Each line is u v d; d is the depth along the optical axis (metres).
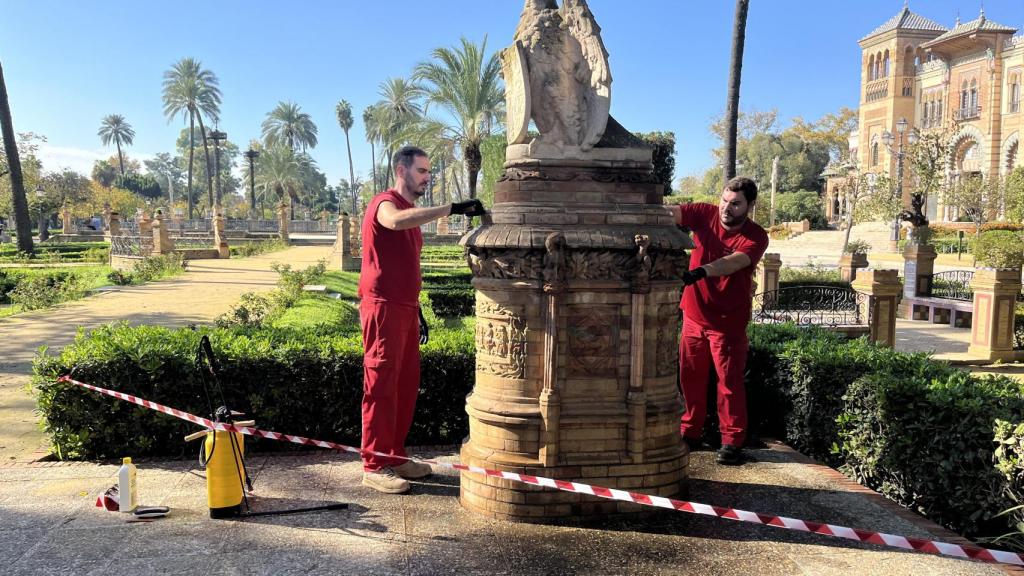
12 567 2.93
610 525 3.51
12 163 26.91
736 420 4.51
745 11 13.44
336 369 4.93
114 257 26.78
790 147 62.31
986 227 32.34
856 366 4.68
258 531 3.36
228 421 3.61
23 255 26.84
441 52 25.50
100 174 92.69
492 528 3.44
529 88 3.57
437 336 5.55
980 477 3.51
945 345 12.48
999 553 2.59
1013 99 40.53
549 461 3.51
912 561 3.12
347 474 4.27
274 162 67.44
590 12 3.72
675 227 3.85
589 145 3.64
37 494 3.87
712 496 3.94
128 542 3.21
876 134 51.41
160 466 4.45
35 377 4.59
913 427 3.88
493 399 3.67
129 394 4.58
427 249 35.00
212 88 63.72
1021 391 4.21
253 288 17.20
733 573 2.99
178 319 11.63
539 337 3.55
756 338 5.76
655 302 3.67
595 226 3.56
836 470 4.55
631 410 3.58
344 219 25.78
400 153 4.05
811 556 3.17
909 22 49.22
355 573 2.92
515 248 3.49
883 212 35.97
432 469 4.43
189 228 50.44
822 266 25.22
